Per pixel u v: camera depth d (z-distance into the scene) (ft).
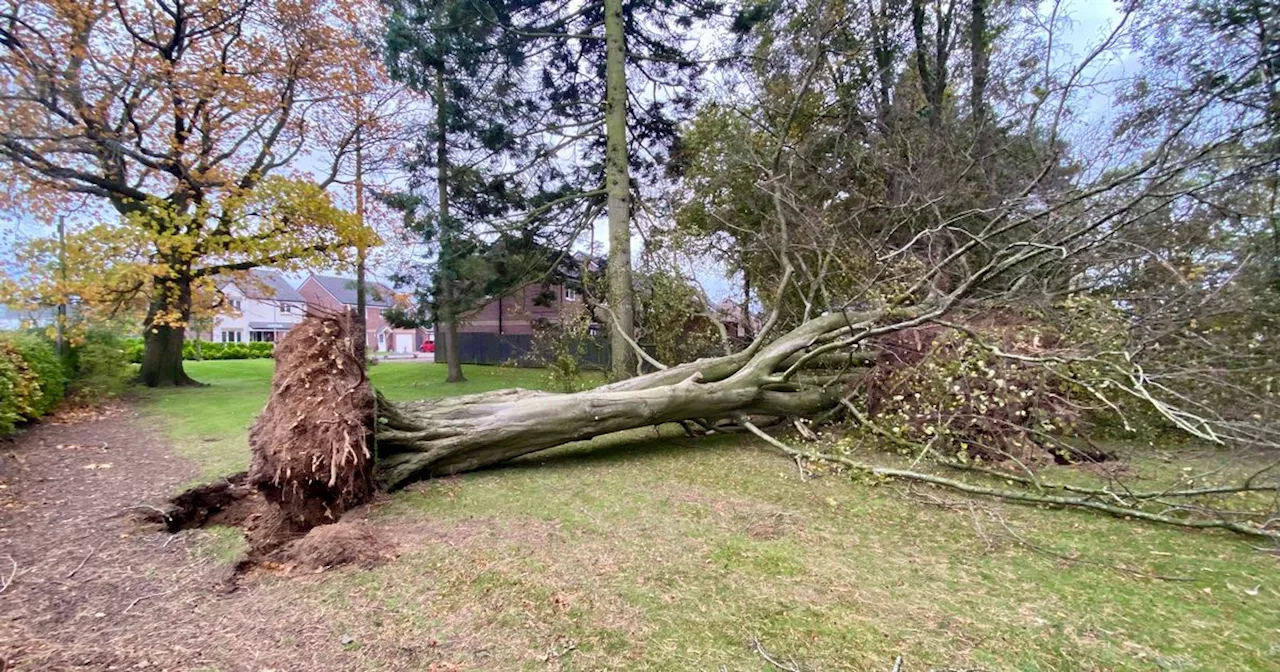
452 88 31.86
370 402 12.33
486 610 7.41
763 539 9.93
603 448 17.88
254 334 131.23
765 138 30.40
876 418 17.17
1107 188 13.15
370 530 10.21
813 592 7.87
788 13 30.35
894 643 6.55
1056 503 11.27
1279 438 11.45
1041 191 18.81
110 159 32.48
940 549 9.47
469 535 10.13
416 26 29.76
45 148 28.45
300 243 33.83
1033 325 16.37
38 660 6.23
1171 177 13.34
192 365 58.85
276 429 10.91
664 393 16.88
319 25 37.58
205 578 8.56
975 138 22.72
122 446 18.08
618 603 7.57
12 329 24.34
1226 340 14.44
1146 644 6.50
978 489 11.87
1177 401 14.87
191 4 32.78
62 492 13.02
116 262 27.91
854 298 19.26
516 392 16.85
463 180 34.81
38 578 8.52
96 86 29.37
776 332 26.14
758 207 27.94
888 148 25.31
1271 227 15.93
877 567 8.72
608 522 10.83
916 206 21.01
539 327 35.63
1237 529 9.68
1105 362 13.15
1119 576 8.35
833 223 22.95
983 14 28.84
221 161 34.96
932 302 18.20
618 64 29.53
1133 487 12.59
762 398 18.60
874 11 31.83
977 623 7.00
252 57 36.14
